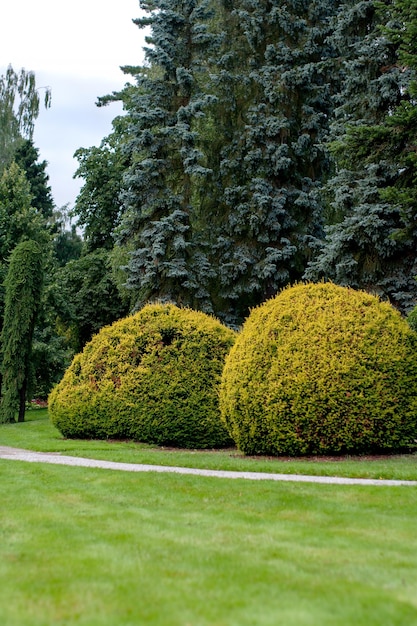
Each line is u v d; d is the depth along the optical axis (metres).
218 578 4.39
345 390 10.70
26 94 41.78
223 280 22.28
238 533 5.71
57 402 14.87
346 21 19.64
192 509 6.72
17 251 22.16
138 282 21.88
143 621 3.61
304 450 10.91
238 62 24.53
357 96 18.89
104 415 14.09
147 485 8.02
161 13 22.20
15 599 3.97
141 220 22.23
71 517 6.33
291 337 11.20
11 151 41.16
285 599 3.98
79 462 10.50
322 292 11.84
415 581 4.42
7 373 21.42
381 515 6.45
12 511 6.61
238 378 11.43
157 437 13.48
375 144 14.94
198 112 21.62
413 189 14.18
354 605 3.88
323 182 24.47
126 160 29.36
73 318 28.27
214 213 24.41
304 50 22.97
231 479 8.46
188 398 13.41
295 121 23.27
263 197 21.67
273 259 21.70
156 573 4.50
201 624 3.56
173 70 22.48
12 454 11.85
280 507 6.81
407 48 13.89
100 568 4.62
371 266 18.12
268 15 23.25
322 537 5.59
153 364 13.83
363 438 10.78
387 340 11.01
